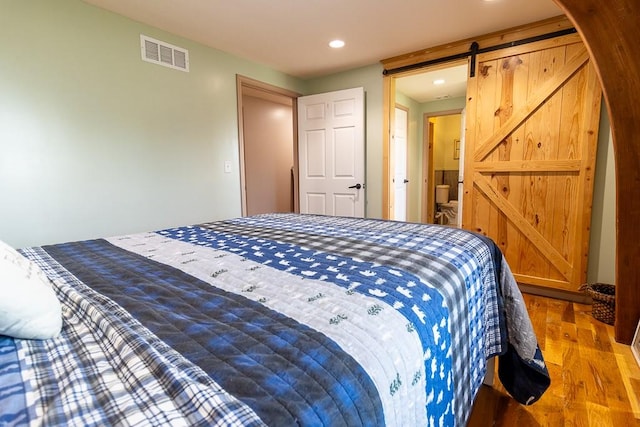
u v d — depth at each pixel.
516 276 2.86
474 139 2.94
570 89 2.50
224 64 3.18
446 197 6.36
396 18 2.51
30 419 0.43
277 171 5.56
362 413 0.52
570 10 1.66
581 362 1.79
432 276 0.98
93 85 2.31
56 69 2.13
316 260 1.13
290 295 0.83
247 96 4.96
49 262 1.21
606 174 2.47
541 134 2.64
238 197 3.38
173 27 2.64
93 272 1.08
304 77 4.07
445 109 5.09
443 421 0.81
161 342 0.61
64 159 2.20
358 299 0.80
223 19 2.51
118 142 2.47
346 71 3.77
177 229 1.84
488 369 1.61
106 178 2.42
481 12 2.42
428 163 5.50
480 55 2.85
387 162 3.60
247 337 0.63
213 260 1.18
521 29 2.64
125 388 0.49
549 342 2.00
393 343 0.65
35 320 0.64
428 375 0.73
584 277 2.59
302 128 4.03
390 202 3.67
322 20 2.53
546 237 2.71
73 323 0.73
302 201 4.13
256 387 0.49
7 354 0.60
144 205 2.65
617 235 1.91
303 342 0.61
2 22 1.91
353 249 1.27
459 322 0.96
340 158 3.78
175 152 2.84
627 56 1.64
